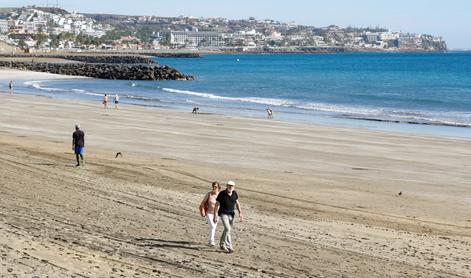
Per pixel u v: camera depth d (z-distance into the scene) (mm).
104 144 37281
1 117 50656
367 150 37625
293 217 20672
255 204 22578
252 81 129750
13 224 16578
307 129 47562
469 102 80062
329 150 37250
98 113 56000
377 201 23984
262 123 51062
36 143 36344
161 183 25922
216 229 18234
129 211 20016
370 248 16828
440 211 22672
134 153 34188
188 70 187125
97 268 12922
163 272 13258
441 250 17016
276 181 27391
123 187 24438
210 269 13891
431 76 150000
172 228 17984
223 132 44375
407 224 20406
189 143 38562
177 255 15031
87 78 131000
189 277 13070
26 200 20688
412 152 37219
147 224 18281
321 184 27062
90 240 15641
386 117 60688
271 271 14055
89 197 21984
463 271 14961
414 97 87625
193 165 30797
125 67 144875
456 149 38750
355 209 22438
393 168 31828
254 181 27172
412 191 26219
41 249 13977
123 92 92750
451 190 26703
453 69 191250
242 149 36719
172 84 117562
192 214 20156
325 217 20922
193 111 58500
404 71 180375
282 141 40531
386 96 89312
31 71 144500
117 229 17328
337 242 17328
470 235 19266
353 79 137875
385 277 14062
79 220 18094
